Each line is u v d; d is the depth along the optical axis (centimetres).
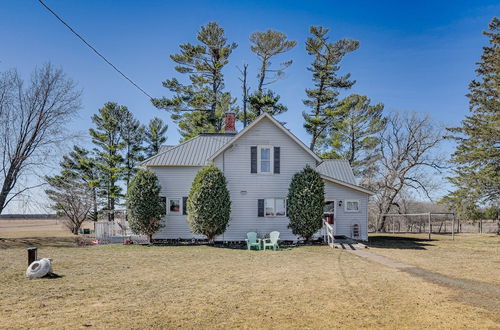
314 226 2141
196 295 962
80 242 2417
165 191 2394
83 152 4241
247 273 1277
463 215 2772
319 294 972
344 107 3944
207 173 2139
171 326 723
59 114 2969
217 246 2139
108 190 4222
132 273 1285
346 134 4188
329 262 1536
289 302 895
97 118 4297
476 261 1573
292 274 1255
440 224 4041
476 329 718
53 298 937
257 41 3866
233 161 2295
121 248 2066
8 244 2412
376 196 4278
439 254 1806
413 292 998
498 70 2767
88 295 966
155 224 2233
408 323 748
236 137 2272
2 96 2808
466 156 2733
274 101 3797
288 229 2297
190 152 2525
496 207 2831
